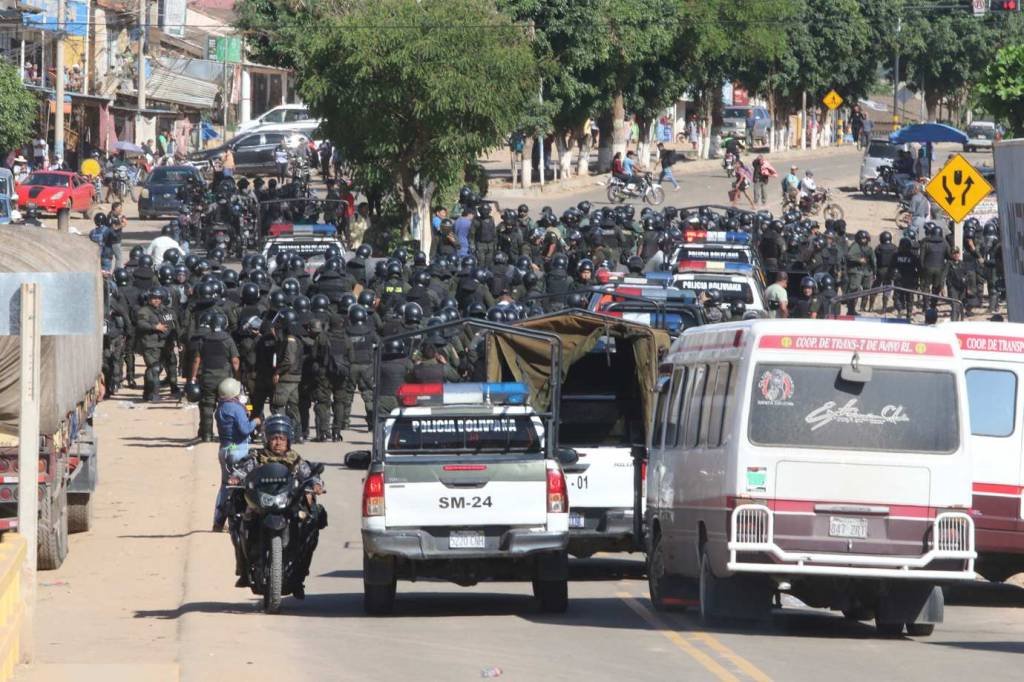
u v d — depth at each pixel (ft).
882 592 113.50
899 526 110.32
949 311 359.25
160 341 260.62
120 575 146.82
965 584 159.02
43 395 138.31
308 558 125.80
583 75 582.76
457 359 221.66
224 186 427.74
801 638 114.21
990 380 138.31
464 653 104.42
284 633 114.32
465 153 389.19
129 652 106.32
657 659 101.96
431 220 407.23
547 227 355.36
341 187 426.92
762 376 111.45
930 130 588.91
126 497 188.65
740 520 110.42
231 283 245.86
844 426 110.83
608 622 121.70
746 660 101.71
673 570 128.06
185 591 137.59
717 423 115.96
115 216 357.20
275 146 599.98
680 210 387.75
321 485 125.08
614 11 566.77
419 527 120.67
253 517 124.88
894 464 110.42
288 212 415.03
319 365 222.89
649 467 135.03
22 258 147.13
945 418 111.24
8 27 564.30
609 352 165.27
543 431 123.95
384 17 372.58
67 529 163.12
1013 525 137.08
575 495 142.92
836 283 351.67
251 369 221.05
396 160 390.83
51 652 106.22
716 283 242.58
